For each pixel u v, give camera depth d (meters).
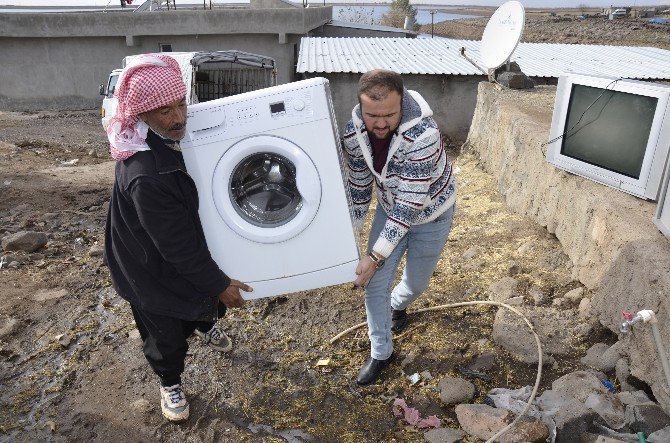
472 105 11.82
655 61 12.95
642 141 3.34
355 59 12.69
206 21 16.39
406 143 2.26
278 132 2.44
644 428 2.44
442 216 2.69
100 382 3.04
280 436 2.69
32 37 16.62
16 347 3.32
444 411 2.80
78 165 8.70
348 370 3.12
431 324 3.47
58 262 4.45
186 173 2.19
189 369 3.13
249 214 2.62
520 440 2.44
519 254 4.30
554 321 3.31
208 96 12.17
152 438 2.67
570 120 3.88
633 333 2.76
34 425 2.74
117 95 2.01
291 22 16.25
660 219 2.93
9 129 13.16
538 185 4.68
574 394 2.69
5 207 5.77
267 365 3.18
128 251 2.28
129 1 24.34
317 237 2.61
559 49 14.51
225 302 2.47
